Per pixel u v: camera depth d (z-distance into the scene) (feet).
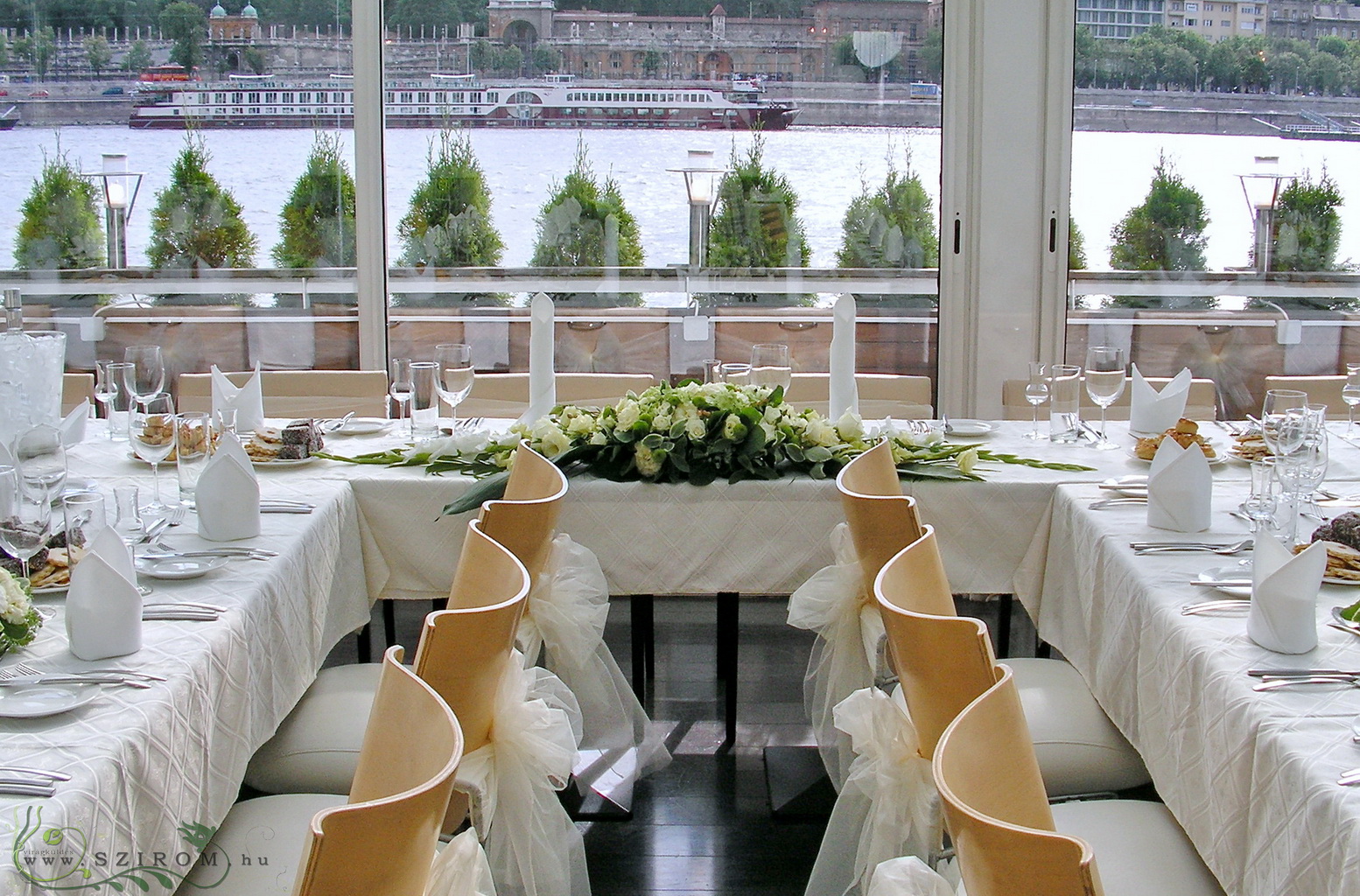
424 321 16.98
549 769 6.13
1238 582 6.82
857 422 10.16
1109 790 7.23
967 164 16.34
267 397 13.57
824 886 7.15
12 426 10.13
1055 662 8.39
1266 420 8.47
